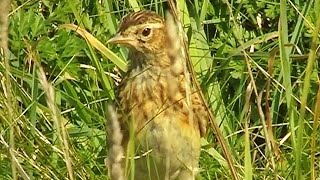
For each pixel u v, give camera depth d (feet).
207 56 37.14
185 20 37.06
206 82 35.09
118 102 32.12
